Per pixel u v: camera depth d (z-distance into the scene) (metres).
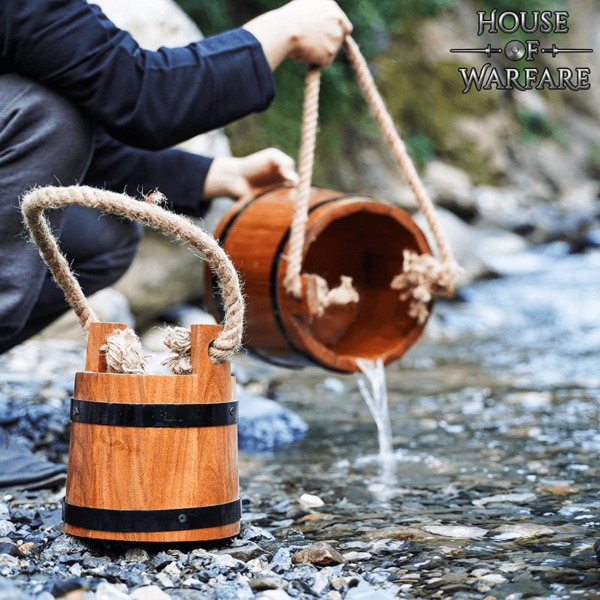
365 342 2.06
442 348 4.65
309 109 1.83
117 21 3.80
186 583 1.12
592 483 1.71
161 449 1.20
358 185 10.23
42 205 1.17
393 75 11.90
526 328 5.48
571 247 11.34
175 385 1.21
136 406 1.20
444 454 2.10
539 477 1.79
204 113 1.62
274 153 2.09
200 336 1.24
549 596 1.05
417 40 12.38
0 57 1.54
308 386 3.40
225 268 1.22
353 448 2.22
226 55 1.65
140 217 1.18
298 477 1.89
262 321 1.86
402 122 11.86
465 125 12.53
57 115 1.56
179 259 4.24
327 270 2.10
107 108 1.54
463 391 3.18
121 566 1.19
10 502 1.58
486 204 11.81
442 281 1.92
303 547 1.31
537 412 2.66
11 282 1.54
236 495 1.31
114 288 4.04
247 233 1.91
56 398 2.67
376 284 2.14
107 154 2.05
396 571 1.18
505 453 2.08
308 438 2.38
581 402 2.81
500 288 7.77
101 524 1.20
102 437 1.21
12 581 1.07
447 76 12.48
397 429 2.49
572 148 14.75
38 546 1.27
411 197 10.38
